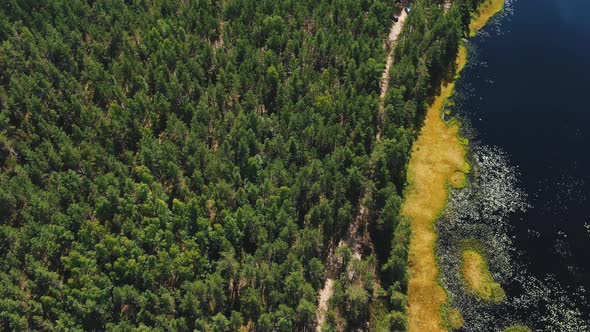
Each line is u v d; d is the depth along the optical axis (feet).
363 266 279.08
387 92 373.40
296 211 304.09
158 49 379.35
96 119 337.93
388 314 271.69
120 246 271.49
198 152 311.27
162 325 248.93
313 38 395.14
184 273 260.83
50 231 274.98
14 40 367.25
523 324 281.54
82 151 311.27
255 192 293.43
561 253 311.06
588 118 386.11
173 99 349.00
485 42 448.24
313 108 342.44
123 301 257.96
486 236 319.27
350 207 304.30
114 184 298.56
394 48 412.57
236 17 422.82
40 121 324.60
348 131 337.93
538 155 362.33
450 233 321.32
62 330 247.91
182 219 282.56
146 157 308.81
